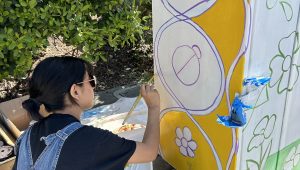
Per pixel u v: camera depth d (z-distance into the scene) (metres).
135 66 3.80
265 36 1.41
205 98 1.66
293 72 1.63
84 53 2.90
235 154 1.61
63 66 1.38
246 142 1.62
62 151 1.32
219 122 1.49
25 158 1.37
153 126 1.70
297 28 1.53
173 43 1.74
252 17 1.33
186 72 1.72
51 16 2.68
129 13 2.97
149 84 1.89
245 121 1.45
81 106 1.46
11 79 3.17
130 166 1.93
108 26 2.93
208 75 1.59
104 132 1.41
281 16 1.43
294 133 1.88
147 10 3.31
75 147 1.33
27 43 2.65
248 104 1.49
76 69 1.40
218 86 1.55
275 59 1.51
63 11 2.69
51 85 1.35
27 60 2.75
